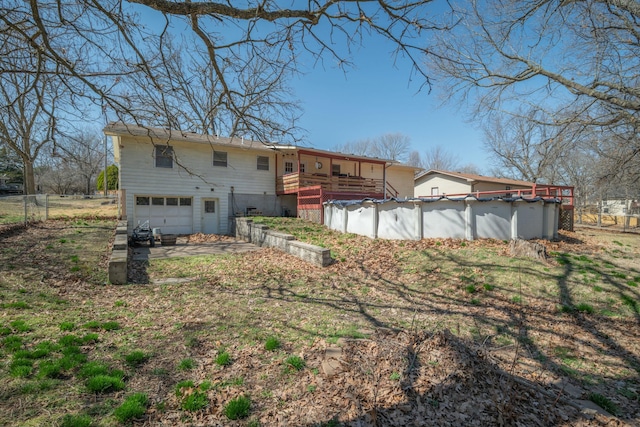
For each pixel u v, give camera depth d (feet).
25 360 10.94
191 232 54.49
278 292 22.50
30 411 8.62
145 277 26.35
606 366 13.66
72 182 117.39
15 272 22.40
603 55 23.36
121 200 48.11
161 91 14.90
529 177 92.17
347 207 44.09
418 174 94.27
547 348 15.02
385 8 13.37
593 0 20.49
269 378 11.27
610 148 30.83
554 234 39.27
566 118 26.58
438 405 9.91
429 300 21.25
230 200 57.77
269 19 13.14
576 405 10.68
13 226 36.42
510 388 10.81
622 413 10.52
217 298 20.83
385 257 30.94
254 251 38.65
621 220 85.46
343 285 24.40
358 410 9.57
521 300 20.81
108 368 11.21
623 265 27.71
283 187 60.95
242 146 55.21
